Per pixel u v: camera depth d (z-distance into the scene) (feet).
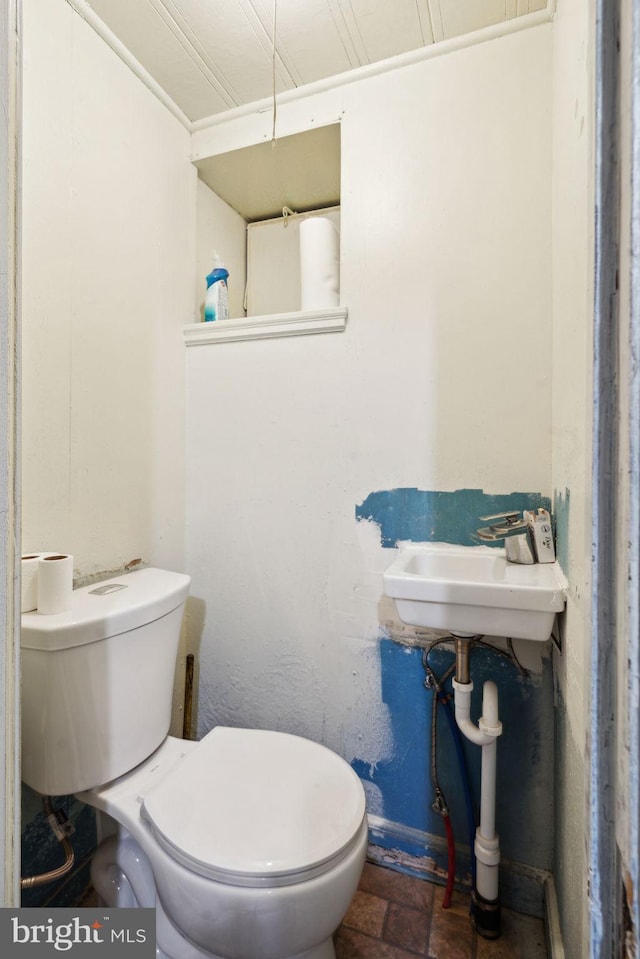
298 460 4.36
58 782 2.80
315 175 4.99
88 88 3.53
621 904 0.89
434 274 3.88
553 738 3.50
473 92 3.75
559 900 3.08
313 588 4.32
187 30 3.65
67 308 3.40
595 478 1.00
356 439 4.15
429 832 3.85
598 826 0.95
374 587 4.09
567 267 2.87
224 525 4.66
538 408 3.59
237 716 4.59
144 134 4.13
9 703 1.78
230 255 5.58
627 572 0.88
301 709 4.35
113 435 3.85
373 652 4.10
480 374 3.75
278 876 2.25
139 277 4.10
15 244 1.82
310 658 4.33
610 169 0.97
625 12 0.91
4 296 1.79
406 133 3.95
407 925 3.38
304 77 4.15
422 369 3.92
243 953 2.31
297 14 3.51
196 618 4.77
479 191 3.75
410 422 3.97
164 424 4.47
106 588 3.43
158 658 3.33
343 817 2.59
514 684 3.62
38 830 3.22
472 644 3.57
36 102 3.13
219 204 5.37
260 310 5.83
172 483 4.59
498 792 3.64
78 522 3.52
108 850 3.17
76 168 3.44
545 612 2.82
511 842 3.59
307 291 4.36
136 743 3.15
